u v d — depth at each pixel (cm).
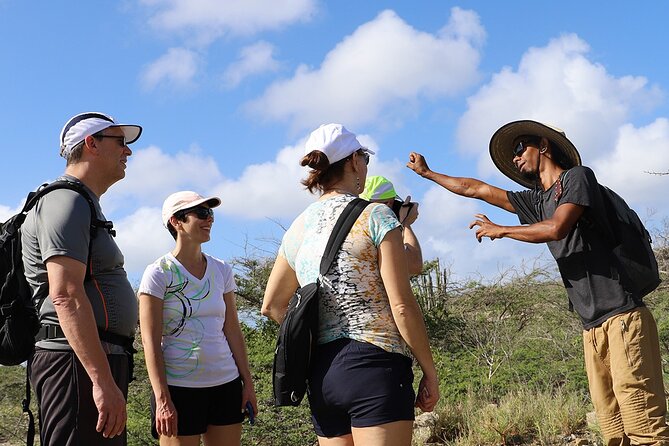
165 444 475
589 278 489
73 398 371
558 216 477
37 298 381
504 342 1241
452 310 1416
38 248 378
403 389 328
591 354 502
